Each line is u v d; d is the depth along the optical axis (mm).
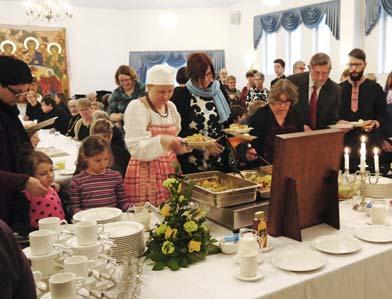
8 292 835
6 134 1923
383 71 6426
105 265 1262
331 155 1767
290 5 8031
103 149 2295
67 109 6770
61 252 1284
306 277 1362
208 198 1773
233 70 9828
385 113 3568
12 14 8680
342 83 3646
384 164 3512
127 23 9883
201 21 9852
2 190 1795
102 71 9805
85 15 9469
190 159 2445
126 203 2309
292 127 2611
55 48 9164
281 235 1728
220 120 2518
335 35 7039
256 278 1345
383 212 1813
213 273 1409
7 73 1861
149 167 2309
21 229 1789
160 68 2197
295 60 8172
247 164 2412
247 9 9195
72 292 1048
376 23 6332
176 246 1478
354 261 1469
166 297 1253
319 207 1820
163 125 2271
